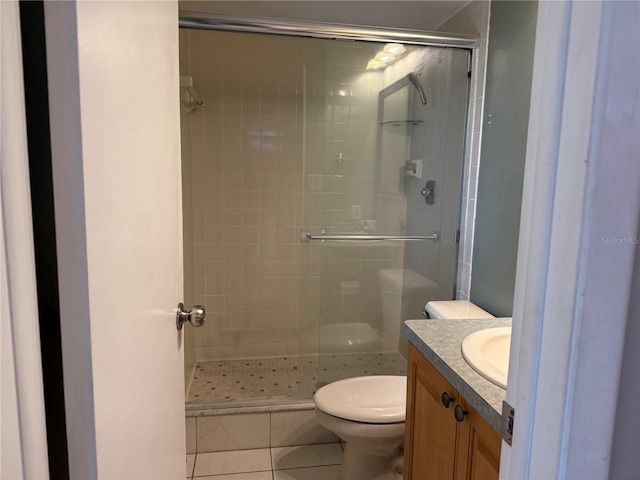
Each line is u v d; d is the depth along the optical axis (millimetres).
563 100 475
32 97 483
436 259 2389
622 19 421
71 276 495
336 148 2578
